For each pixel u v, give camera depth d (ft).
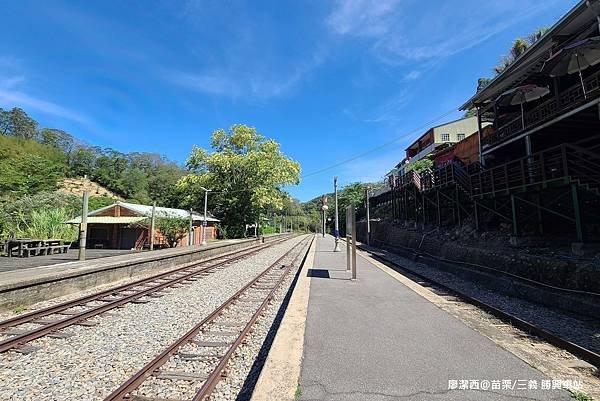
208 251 70.28
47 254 70.64
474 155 77.71
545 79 50.96
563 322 24.59
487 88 56.03
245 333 20.06
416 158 145.28
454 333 18.01
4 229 84.38
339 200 194.49
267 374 12.94
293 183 154.61
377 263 51.60
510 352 15.37
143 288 35.06
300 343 16.29
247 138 149.79
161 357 16.02
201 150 147.54
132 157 352.49
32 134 298.56
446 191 69.72
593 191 33.27
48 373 15.29
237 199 143.74
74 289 33.45
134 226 95.81
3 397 13.23
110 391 13.73
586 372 15.01
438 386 12.12
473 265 45.34
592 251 33.12
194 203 149.48
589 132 47.96
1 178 120.98
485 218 55.93
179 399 12.81
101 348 18.29
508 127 55.26
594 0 35.53
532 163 43.73
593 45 33.09
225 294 32.27
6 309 26.35
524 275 35.83
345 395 11.42
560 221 44.01
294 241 147.84
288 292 33.78
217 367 15.10
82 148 309.22
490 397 11.39
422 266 55.83
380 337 17.28
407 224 90.33
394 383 12.30
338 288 30.37
